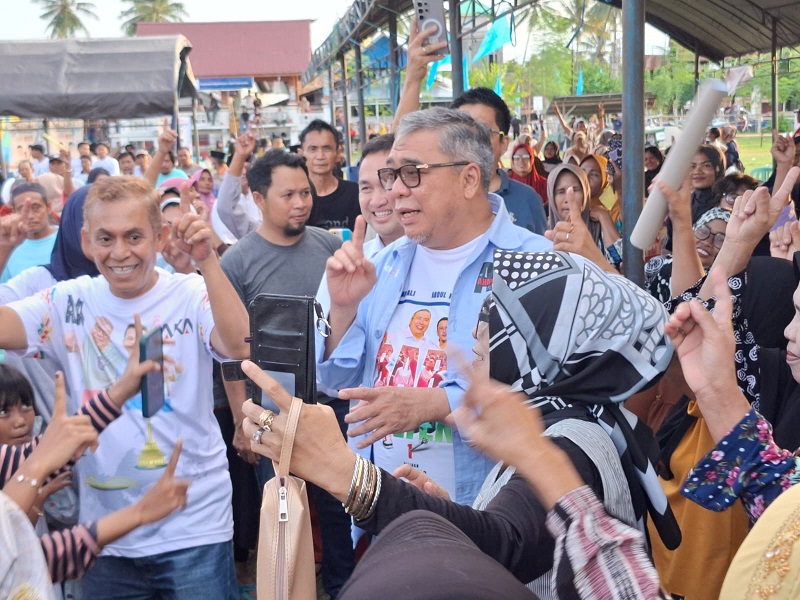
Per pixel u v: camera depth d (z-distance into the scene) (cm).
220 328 275
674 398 247
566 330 186
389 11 1337
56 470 198
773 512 126
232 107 3538
